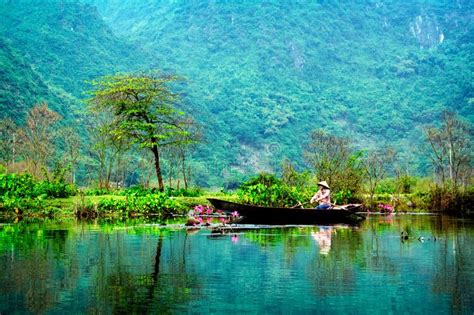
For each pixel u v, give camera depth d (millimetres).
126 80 37219
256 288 9508
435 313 8031
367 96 180250
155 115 37562
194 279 10141
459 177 40438
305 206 28953
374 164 46344
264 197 28703
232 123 148875
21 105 92250
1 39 108062
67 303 8516
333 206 24234
